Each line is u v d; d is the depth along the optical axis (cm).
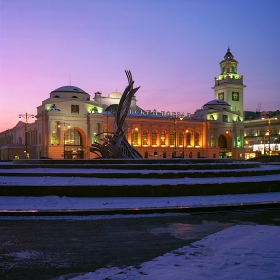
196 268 715
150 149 10281
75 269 748
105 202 1588
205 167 2339
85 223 1222
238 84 12069
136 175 2023
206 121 10931
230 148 11488
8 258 826
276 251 820
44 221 1252
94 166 2358
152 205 1513
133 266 758
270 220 1289
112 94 11419
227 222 1251
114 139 3161
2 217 1319
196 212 1450
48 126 8762
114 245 939
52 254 858
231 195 1833
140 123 10156
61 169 2336
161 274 683
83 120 9219
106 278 677
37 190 1712
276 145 10238
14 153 9112
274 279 640
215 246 892
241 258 771
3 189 1717
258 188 1938
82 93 9594
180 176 2069
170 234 1065
